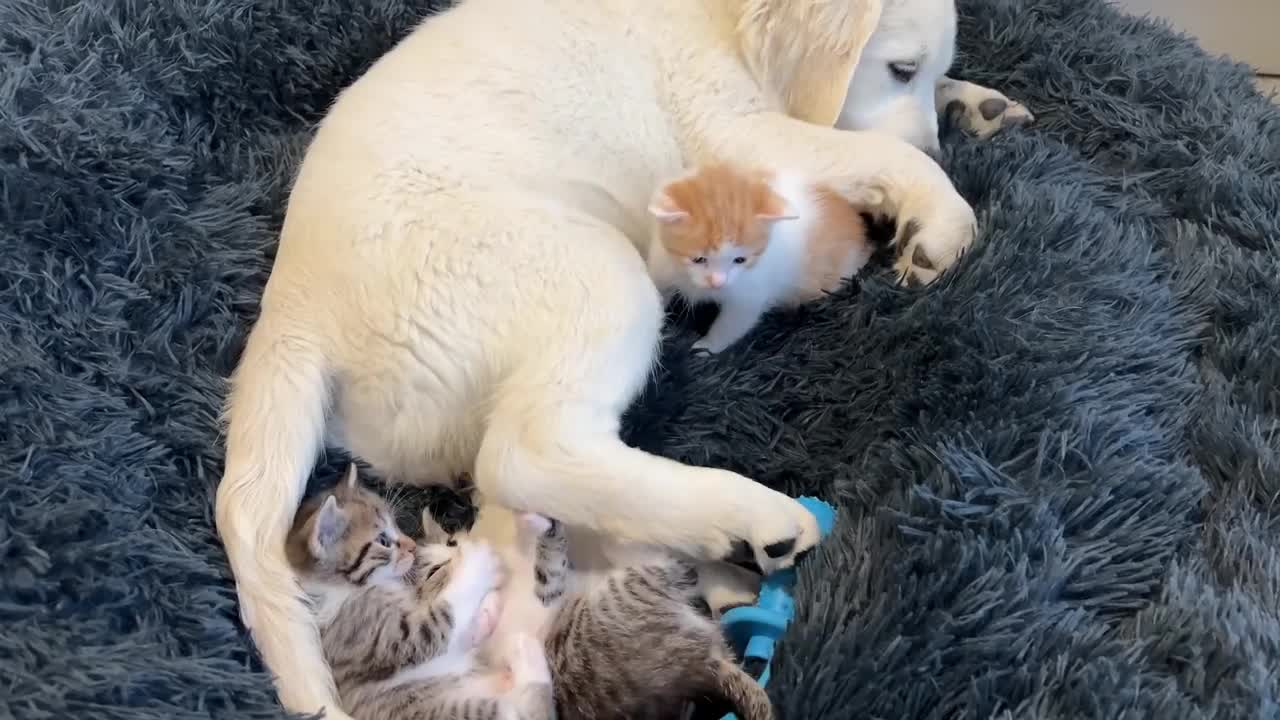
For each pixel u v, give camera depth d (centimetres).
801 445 73
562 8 79
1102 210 81
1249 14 118
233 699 55
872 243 81
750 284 75
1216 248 79
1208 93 90
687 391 75
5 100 75
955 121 93
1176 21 121
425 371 66
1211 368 73
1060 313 71
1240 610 58
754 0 79
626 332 67
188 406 68
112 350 69
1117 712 53
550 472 64
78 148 75
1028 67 96
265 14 91
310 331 66
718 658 60
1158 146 88
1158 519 63
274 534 62
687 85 80
